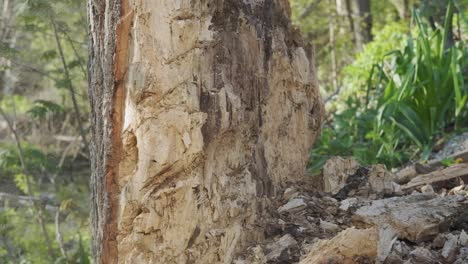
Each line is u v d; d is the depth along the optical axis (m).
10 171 7.68
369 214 3.11
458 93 5.37
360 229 2.93
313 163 5.26
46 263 6.93
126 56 2.87
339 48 13.31
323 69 13.37
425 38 5.57
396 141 5.38
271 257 3.00
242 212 3.09
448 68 5.54
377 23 14.25
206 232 2.98
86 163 9.30
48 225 7.55
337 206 3.27
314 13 13.58
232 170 3.07
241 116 3.06
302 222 3.18
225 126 2.98
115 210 2.92
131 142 2.86
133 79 2.82
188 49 2.90
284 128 3.38
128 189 2.85
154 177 2.85
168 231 2.89
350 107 6.27
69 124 9.07
